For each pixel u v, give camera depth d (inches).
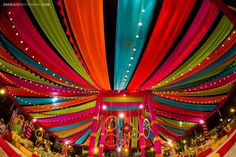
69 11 205.3
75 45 246.1
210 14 213.9
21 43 239.8
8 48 240.2
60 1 195.6
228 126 350.3
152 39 238.2
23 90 305.9
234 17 193.2
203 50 258.7
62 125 395.2
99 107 329.7
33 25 221.1
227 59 272.1
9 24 214.2
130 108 349.4
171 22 218.8
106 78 303.6
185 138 485.1
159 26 222.2
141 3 196.1
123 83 318.3
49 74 293.1
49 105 345.7
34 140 393.1
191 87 331.9
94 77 300.7
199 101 361.1
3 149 198.8
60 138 426.3
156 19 214.1
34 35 232.8
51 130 398.3
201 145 367.6
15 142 271.0
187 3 200.1
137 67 282.2
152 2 195.5
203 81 316.2
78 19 213.0
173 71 295.1
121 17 209.9
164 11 205.9
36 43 243.1
